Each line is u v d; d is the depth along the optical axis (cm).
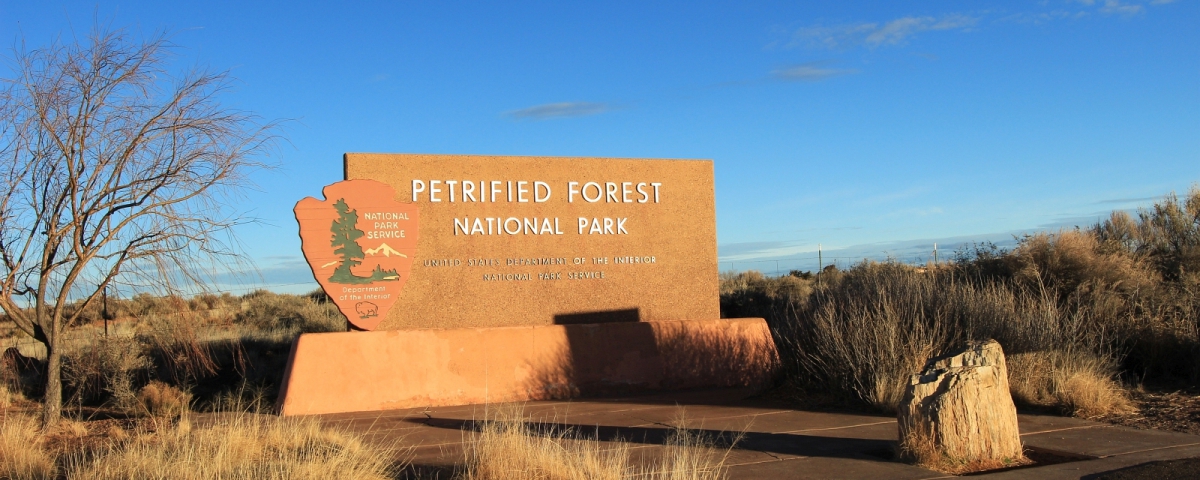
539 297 1385
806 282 3095
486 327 1327
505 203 1379
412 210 1311
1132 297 1472
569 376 1318
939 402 765
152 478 669
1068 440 873
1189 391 1123
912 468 748
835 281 2009
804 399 1202
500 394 1278
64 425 1022
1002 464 762
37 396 1391
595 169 1435
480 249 1358
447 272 1336
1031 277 1686
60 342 1032
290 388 1184
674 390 1361
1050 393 1100
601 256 1425
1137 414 1011
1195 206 1931
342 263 1271
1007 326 1188
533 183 1397
